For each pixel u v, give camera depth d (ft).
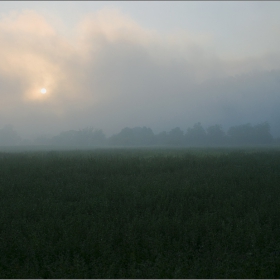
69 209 30.25
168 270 17.79
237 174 49.21
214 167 61.98
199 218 26.66
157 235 22.65
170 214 29.58
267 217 27.68
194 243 22.02
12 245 21.22
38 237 22.43
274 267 18.25
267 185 41.01
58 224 25.16
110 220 26.27
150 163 66.13
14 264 18.90
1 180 44.34
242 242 21.71
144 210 30.12
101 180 45.39
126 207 30.71
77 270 17.74
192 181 43.86
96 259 19.53
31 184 41.73
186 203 31.91
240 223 25.31
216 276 17.31
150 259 19.93
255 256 19.79
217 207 30.45
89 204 31.48
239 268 17.89
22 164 62.18
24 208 29.89
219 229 25.07
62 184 41.81
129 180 45.39
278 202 31.91
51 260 20.02
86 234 23.35
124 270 18.44
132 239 21.77
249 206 31.27
